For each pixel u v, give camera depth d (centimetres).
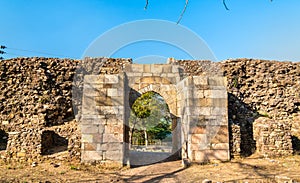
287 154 886
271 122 953
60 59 1190
